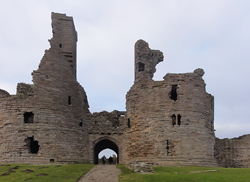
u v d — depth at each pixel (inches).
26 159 1321.4
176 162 1333.7
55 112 1416.1
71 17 1598.2
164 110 1408.7
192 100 1413.6
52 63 1471.5
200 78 1469.0
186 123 1378.0
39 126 1366.9
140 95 1501.0
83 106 1574.8
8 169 1124.5
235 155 1665.8
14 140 1338.6
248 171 1053.2
